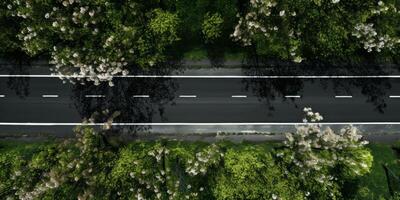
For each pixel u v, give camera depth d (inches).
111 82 1604.3
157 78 1754.4
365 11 1536.7
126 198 1478.8
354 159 1469.0
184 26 1651.1
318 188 1520.7
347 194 1628.9
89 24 1537.9
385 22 1588.3
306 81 1771.7
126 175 1520.7
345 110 1770.4
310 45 1665.8
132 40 1534.2
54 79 1759.4
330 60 1775.3
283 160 1563.7
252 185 1521.9
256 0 1481.3
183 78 1758.1
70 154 1502.2
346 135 1503.4
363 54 1772.9
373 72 1777.8
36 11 1482.5
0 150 1663.4
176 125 1736.0
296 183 1521.9
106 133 1686.8
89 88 1745.8
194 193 1488.7
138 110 1738.4
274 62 1765.5
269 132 1743.4
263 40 1596.9
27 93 1753.2
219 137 1732.3
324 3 1546.5
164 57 1692.9
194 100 1752.0
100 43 1534.2
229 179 1541.6
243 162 1563.7
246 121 1749.5
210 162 1508.4
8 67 1759.4
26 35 1552.7
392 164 1710.1
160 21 1539.1
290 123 1753.2
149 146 1675.7
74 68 1642.5
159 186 1482.5
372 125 1768.0
